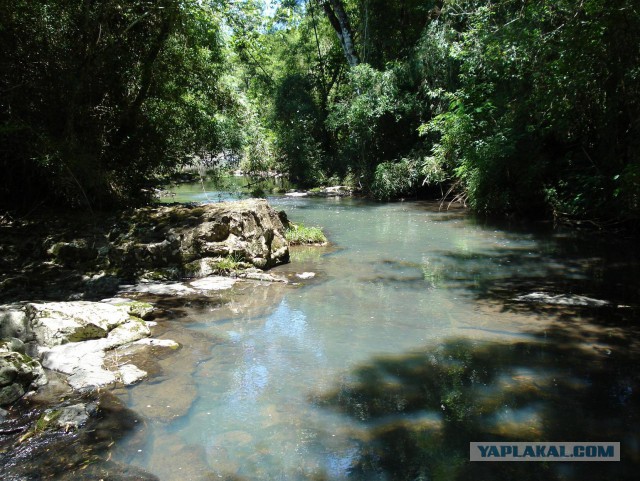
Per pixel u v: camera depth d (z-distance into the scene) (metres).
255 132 18.67
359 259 9.52
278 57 27.28
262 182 25.38
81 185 10.05
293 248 10.59
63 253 8.30
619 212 11.36
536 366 4.75
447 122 15.41
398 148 20.44
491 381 4.45
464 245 10.76
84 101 10.58
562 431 3.64
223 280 7.88
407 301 6.85
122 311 5.78
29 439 3.49
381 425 3.74
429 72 17.67
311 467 3.23
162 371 4.65
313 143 24.66
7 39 9.25
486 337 5.52
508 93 14.10
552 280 7.88
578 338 5.46
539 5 10.52
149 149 12.45
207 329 5.80
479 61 13.74
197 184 24.17
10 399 3.99
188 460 3.29
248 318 6.19
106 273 8.08
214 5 12.03
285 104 24.94
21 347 4.68
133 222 9.30
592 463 3.27
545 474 3.16
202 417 3.86
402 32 21.20
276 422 3.79
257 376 4.58
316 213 15.62
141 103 12.00
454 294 7.17
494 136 13.95
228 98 14.45
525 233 12.11
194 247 8.48
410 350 5.18
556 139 13.57
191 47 12.52
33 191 10.03
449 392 4.25
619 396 4.15
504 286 7.56
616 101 10.57
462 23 16.94
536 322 5.98
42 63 9.73
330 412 3.94
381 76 18.80
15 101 9.51
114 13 10.66
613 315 6.20
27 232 8.88
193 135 13.71
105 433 3.59
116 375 4.50
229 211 8.96
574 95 11.16
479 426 3.72
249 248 8.72
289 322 6.04
